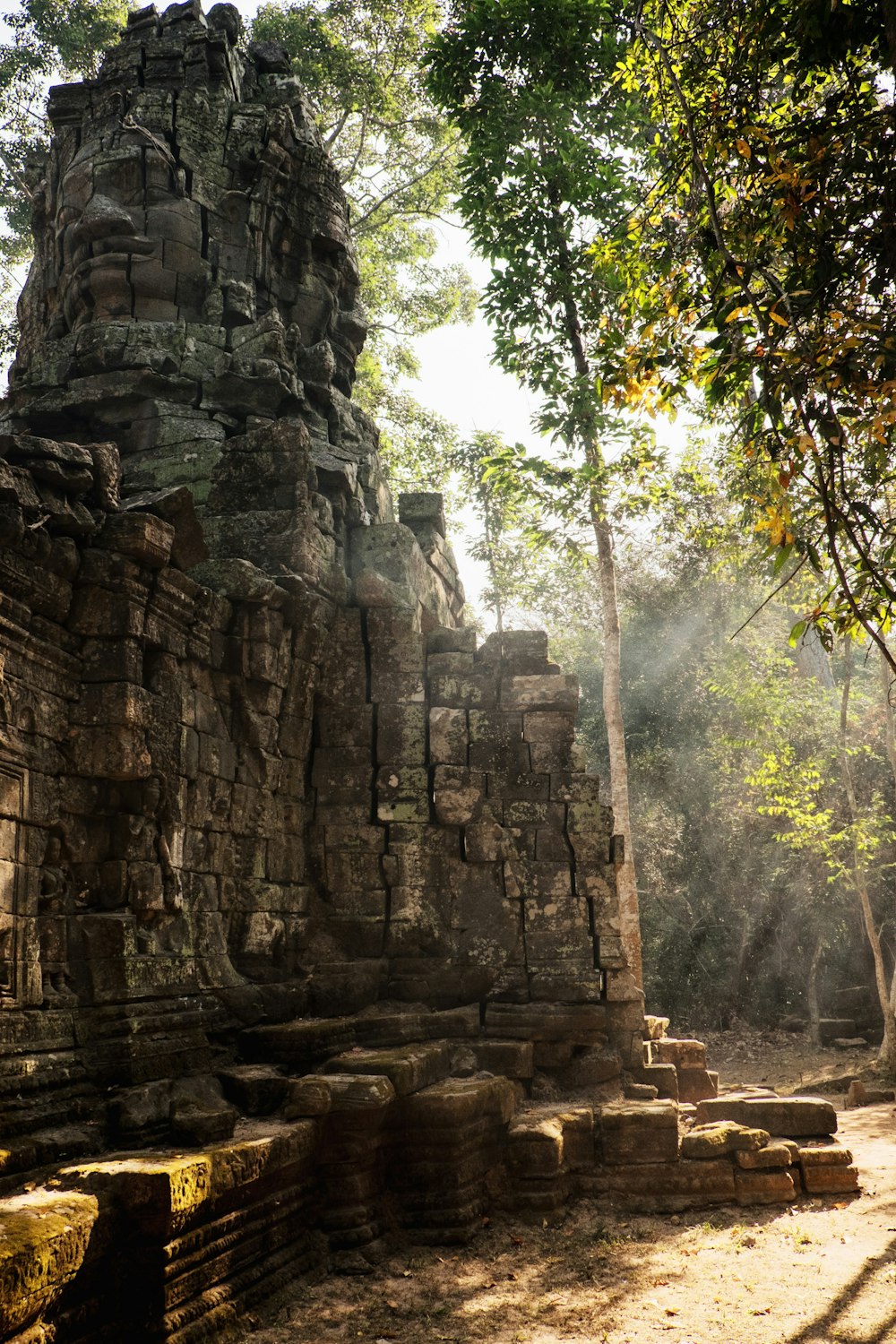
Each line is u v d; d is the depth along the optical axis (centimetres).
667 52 802
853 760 2370
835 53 710
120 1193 633
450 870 1214
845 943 2462
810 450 619
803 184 668
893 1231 897
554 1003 1170
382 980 1167
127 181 1398
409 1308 746
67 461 804
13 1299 519
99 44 2394
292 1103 845
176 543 916
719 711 2642
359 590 1266
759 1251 858
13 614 759
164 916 876
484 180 1477
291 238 1488
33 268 1540
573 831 1219
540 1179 950
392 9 2331
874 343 633
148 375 1302
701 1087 1266
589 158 1426
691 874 2586
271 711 1091
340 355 1548
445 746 1237
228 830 1020
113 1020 793
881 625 662
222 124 1464
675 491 1753
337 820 1212
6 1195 621
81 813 824
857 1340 679
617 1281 798
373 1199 870
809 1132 1080
